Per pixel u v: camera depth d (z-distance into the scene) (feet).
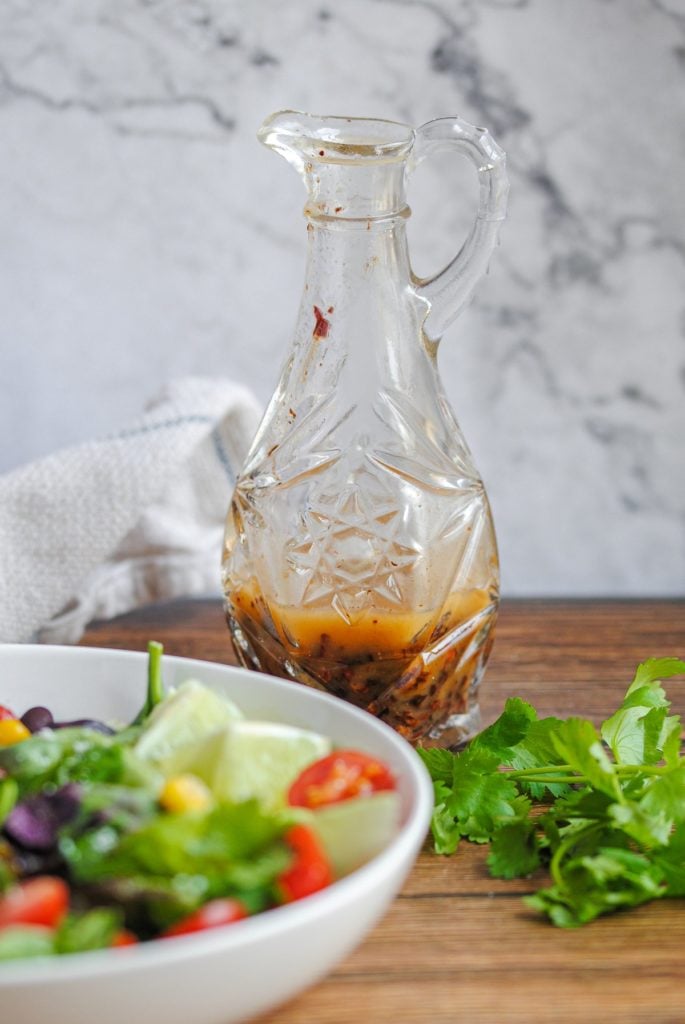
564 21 2.69
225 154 2.73
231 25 2.69
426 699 1.87
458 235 2.74
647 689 1.80
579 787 1.80
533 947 1.61
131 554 2.42
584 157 2.73
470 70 2.71
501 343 2.80
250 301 2.79
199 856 1.42
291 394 1.91
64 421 2.84
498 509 2.87
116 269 2.78
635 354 2.80
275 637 1.88
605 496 2.86
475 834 1.75
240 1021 1.42
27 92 2.71
